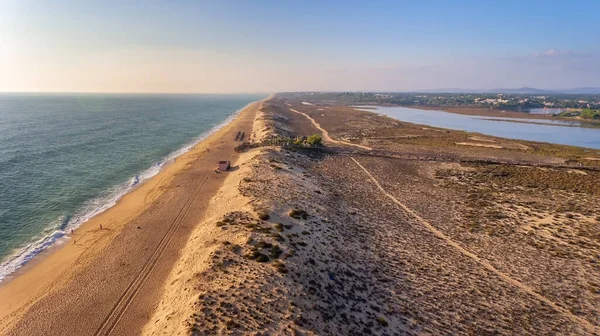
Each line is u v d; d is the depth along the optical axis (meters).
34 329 22.38
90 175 60.19
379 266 31.56
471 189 57.25
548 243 38.25
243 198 41.97
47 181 55.31
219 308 21.41
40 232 37.44
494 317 25.81
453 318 25.38
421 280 30.06
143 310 24.41
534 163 75.94
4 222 39.53
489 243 38.12
